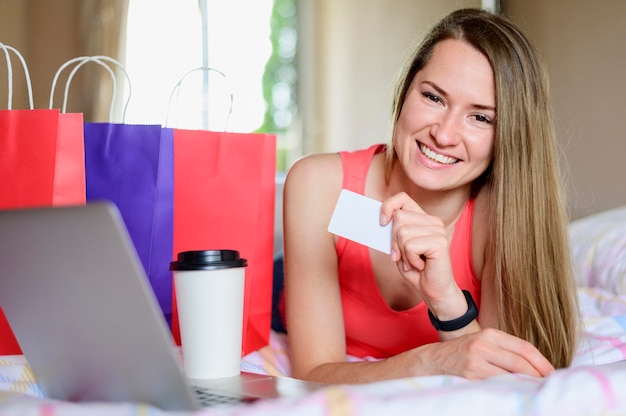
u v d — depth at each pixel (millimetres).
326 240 1410
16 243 781
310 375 1275
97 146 1332
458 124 1244
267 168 1457
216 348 1037
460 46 1249
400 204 1135
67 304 794
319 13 4449
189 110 3881
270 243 1478
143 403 812
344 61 4309
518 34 1280
